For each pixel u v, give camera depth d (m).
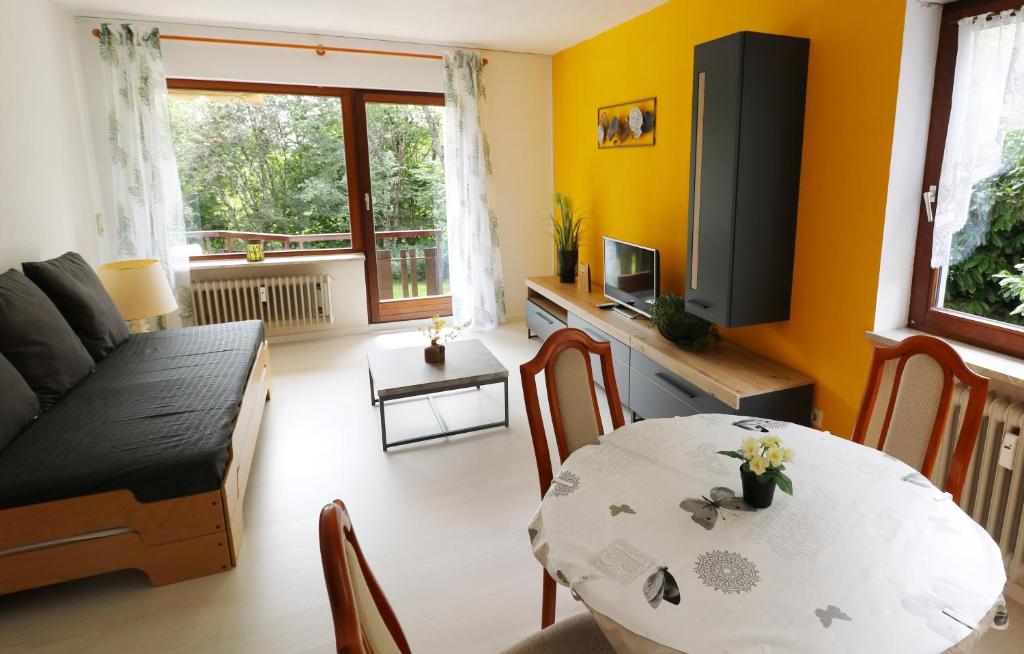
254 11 3.92
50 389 2.48
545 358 1.87
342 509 0.96
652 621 1.03
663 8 3.56
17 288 2.60
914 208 2.35
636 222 4.09
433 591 2.06
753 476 1.33
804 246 2.70
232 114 4.72
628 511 1.36
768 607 1.06
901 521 1.30
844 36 2.38
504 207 5.46
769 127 2.55
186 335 3.46
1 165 2.94
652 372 3.20
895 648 0.96
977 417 1.59
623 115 4.10
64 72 3.82
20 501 1.84
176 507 2.03
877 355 1.88
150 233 4.36
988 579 1.12
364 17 4.05
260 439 3.26
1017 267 2.06
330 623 1.93
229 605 2.00
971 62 2.10
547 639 1.35
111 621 1.93
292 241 5.10
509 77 5.20
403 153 5.20
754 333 3.08
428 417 3.54
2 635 1.88
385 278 5.42
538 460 1.84
